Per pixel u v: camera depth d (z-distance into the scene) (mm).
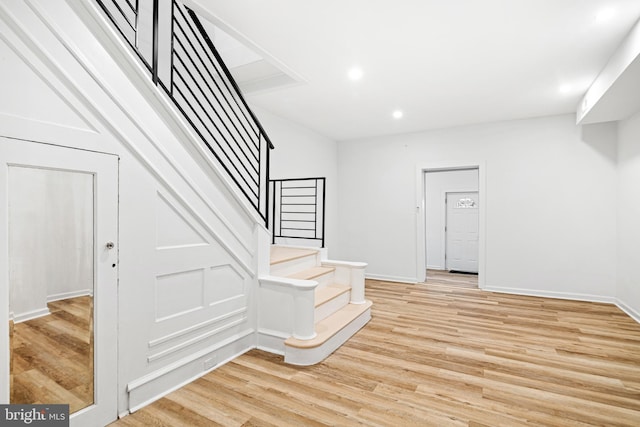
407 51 2795
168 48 3201
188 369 2230
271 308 2766
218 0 2137
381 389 2158
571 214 4496
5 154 1393
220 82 3771
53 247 1581
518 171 4801
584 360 2607
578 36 2521
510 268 4859
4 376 1422
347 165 6188
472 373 2387
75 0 1606
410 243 5625
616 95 3105
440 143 5363
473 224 6809
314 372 2383
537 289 4695
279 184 4785
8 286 1430
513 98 3914
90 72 1671
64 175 1613
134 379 1911
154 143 1987
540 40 2590
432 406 1970
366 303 3664
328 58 2926
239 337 2656
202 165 2311
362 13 2264
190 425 1769
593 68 3068
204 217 2334
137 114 1897
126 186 1856
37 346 1532
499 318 3670
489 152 4988
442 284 5473
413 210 5598
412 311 3939
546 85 3504
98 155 1720
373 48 2750
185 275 2223
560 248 4559
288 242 5008
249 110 2857
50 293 1576
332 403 1993
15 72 1419
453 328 3348
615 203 4250
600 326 3410
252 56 3328
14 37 1413
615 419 1850
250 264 2777
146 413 1870
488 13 2248
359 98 3961
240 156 4074
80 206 1673
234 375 2322
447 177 7055
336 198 6266
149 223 1982
